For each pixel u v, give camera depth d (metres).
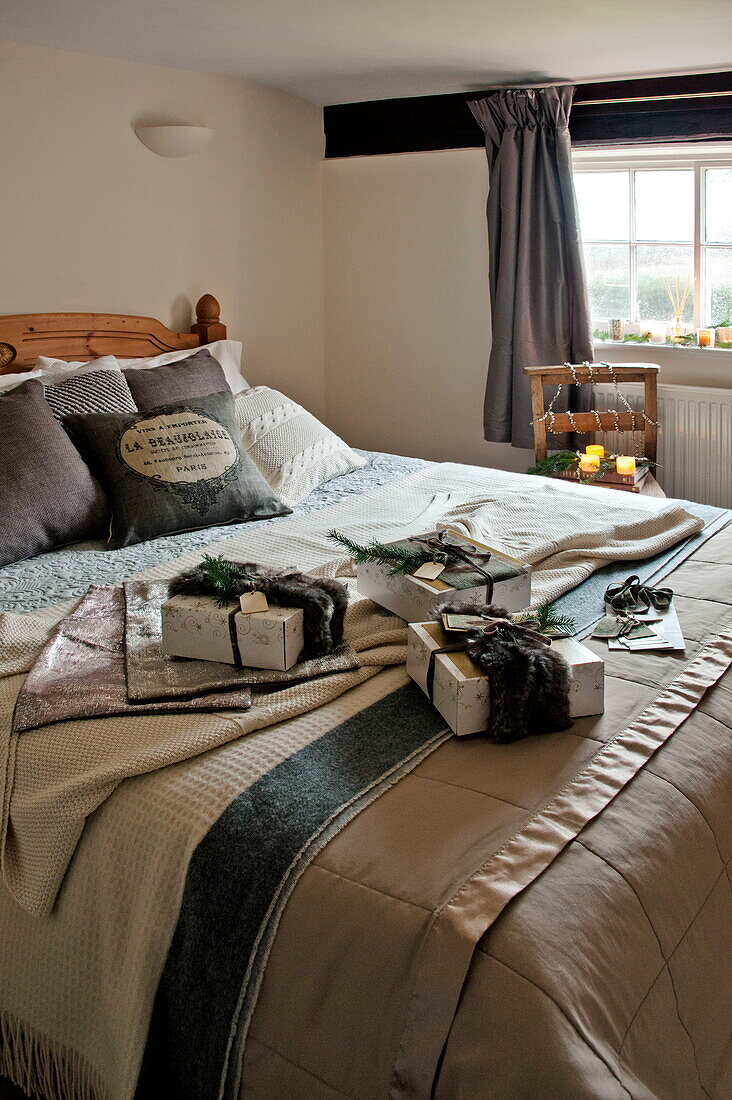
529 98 3.70
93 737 1.55
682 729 1.59
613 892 1.25
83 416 2.64
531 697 1.54
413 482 3.08
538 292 3.91
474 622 1.67
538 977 1.13
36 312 3.29
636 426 3.81
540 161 3.80
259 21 2.92
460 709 1.53
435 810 1.36
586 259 4.19
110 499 2.57
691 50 3.21
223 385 3.14
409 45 3.21
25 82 3.14
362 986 1.19
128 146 3.49
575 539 2.39
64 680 1.71
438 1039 1.13
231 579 1.80
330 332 4.58
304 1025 1.23
